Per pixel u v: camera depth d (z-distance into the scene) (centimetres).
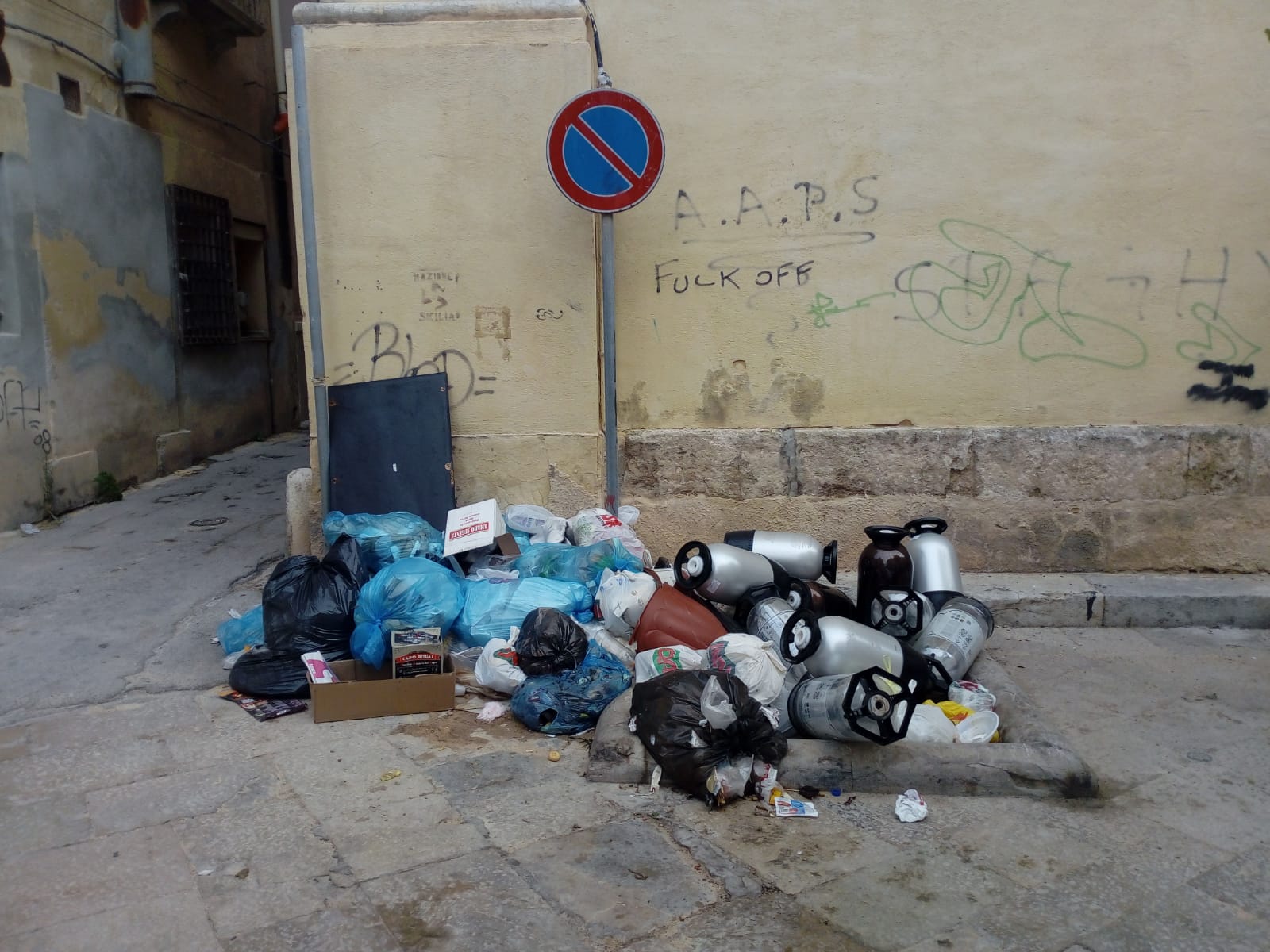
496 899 279
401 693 404
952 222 546
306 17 511
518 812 328
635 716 362
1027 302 550
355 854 301
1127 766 367
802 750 351
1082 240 546
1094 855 306
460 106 519
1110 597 521
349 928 265
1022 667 467
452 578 454
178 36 995
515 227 528
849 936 264
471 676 438
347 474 535
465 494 547
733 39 533
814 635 374
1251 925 271
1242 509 554
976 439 553
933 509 559
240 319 1205
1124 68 532
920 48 533
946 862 302
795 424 562
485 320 535
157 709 410
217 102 1100
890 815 330
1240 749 382
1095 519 557
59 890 282
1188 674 459
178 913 272
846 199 545
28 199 741
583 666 411
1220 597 520
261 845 306
